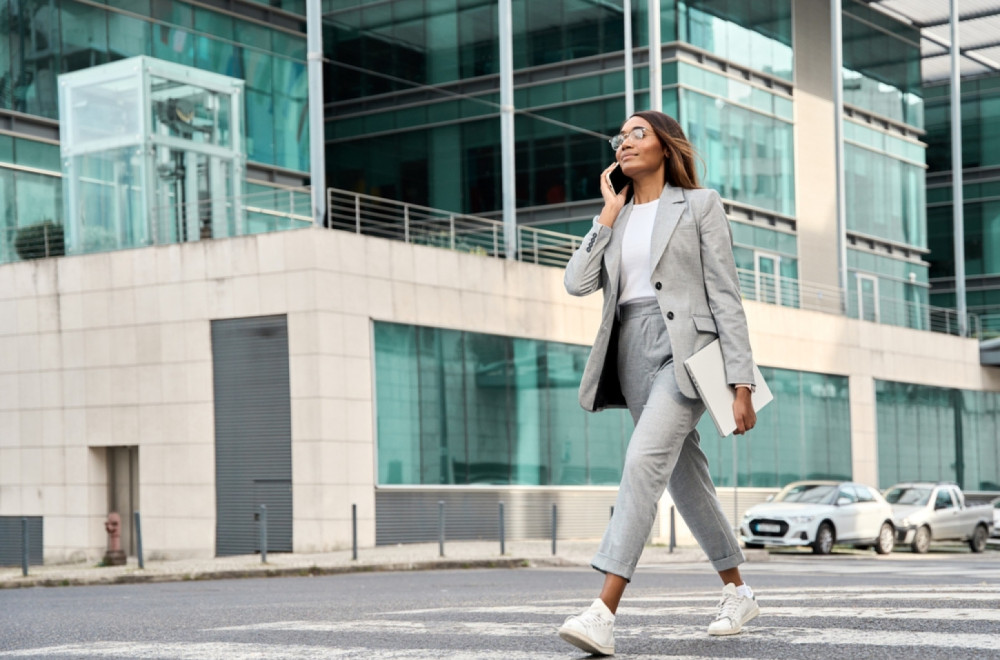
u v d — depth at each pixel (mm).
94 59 31344
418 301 27453
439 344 27938
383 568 20797
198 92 27703
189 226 27266
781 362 37344
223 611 8492
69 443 28016
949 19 47125
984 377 47031
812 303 41219
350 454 25656
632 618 6383
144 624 7230
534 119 37500
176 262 26859
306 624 6539
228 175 27891
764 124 40062
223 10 33531
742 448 35812
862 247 44500
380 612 7723
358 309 26109
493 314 29328
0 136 29875
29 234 29938
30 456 28484
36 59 30547
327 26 37812
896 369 42438
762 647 4719
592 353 5008
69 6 31031
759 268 39469
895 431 42250
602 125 36688
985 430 46844
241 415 26062
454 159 37000
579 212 36562
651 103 33719
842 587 9797
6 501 28750
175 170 27344
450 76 37312
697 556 24062
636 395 5000
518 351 29922
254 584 16594
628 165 5020
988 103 52562
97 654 5391
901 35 47188
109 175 27562
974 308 52188
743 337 4867
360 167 37688
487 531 28656
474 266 28984
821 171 42250
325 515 25125
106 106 27547
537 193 37219
